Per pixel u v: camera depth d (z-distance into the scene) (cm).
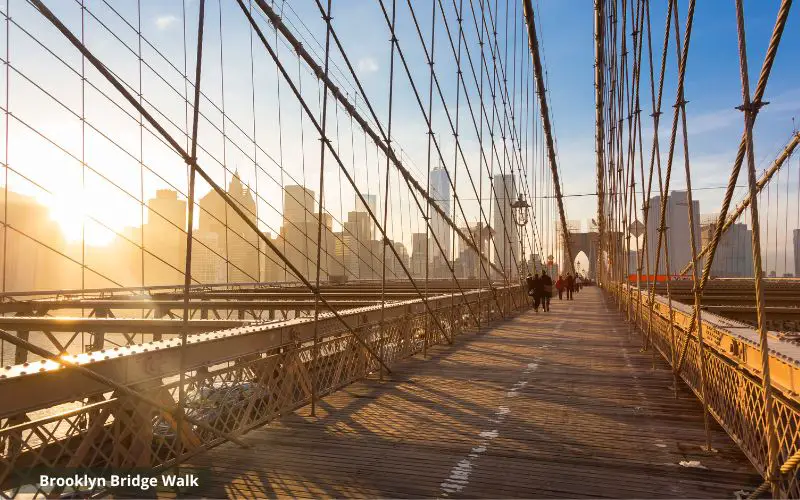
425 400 677
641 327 1311
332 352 726
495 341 1312
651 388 752
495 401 671
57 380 335
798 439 327
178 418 422
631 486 395
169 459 426
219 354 480
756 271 333
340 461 449
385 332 925
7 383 305
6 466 308
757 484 398
